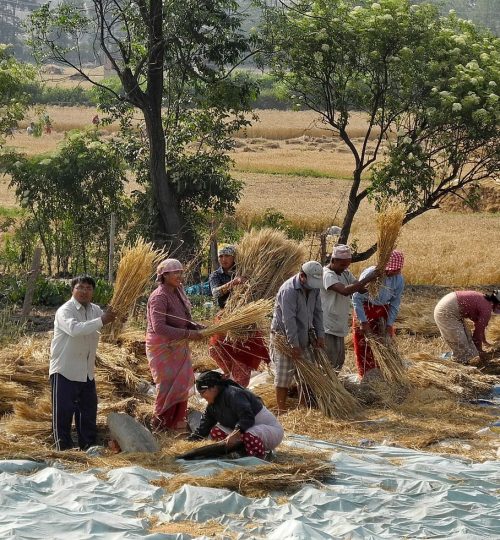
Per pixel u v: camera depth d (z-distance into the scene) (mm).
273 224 29391
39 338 16531
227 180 26000
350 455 11062
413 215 24406
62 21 23250
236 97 25047
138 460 10211
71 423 11156
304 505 9055
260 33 24219
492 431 12664
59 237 25766
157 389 11609
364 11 23547
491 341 17734
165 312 11469
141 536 7945
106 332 14977
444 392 14148
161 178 24359
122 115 26375
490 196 45969
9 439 11055
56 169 25016
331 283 13766
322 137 87125
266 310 11625
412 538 8359
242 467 9750
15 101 27734
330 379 13328
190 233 25141
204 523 8523
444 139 23859
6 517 8289
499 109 22266
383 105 23812
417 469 10469
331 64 23750
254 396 10586
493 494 9766
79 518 8367
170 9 23250
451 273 27562
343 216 39750
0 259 25531
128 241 24703
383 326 14414
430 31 23203
